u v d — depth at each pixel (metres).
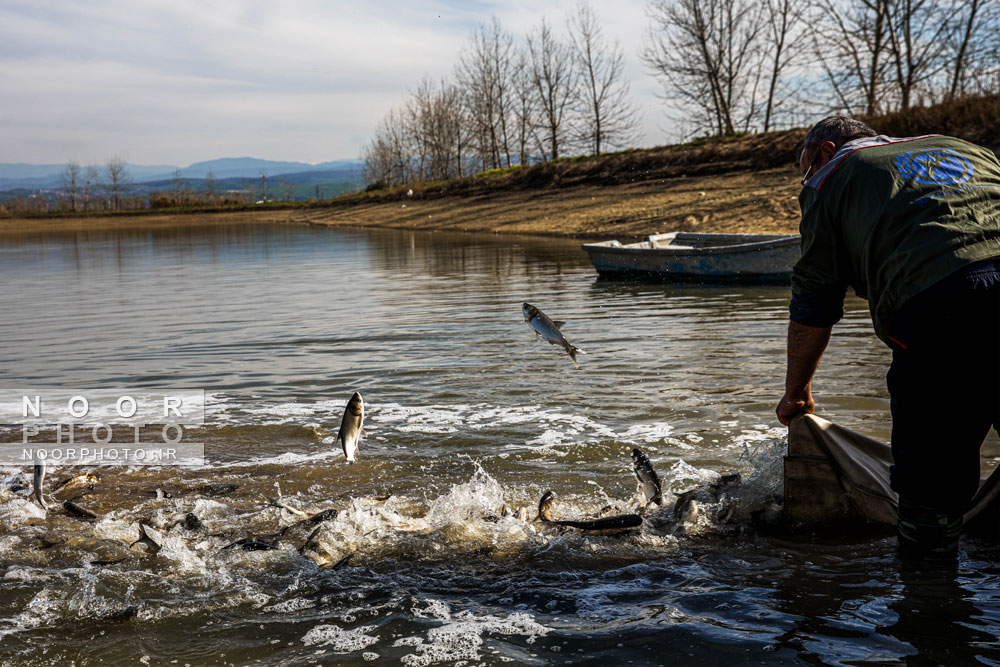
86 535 4.27
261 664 2.86
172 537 4.17
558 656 2.81
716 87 45.78
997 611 2.94
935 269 2.91
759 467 4.44
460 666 2.77
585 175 42.31
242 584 3.60
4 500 4.93
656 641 2.86
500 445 5.60
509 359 8.47
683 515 4.12
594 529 4.03
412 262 22.62
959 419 3.05
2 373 8.72
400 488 4.92
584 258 21.25
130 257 29.42
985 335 2.92
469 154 76.88
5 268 25.67
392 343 9.73
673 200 29.64
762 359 7.95
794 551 3.68
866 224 3.12
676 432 5.68
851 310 10.59
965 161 3.10
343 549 3.98
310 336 10.47
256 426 6.39
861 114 32.22
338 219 56.97
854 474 3.88
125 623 3.23
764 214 23.75
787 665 2.63
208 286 17.94
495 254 23.84
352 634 3.07
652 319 10.88
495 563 3.75
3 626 3.23
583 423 6.02
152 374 8.44
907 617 2.92
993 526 3.64
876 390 6.41
